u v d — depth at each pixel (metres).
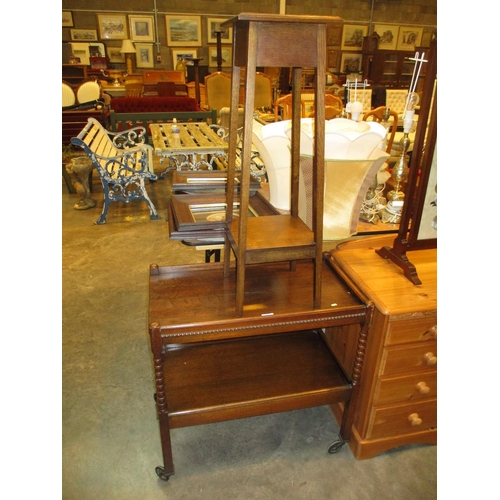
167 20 7.30
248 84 0.86
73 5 6.91
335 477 1.36
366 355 1.30
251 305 1.19
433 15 8.27
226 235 1.26
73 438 1.49
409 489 1.32
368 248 1.53
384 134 1.19
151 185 4.46
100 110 4.47
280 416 1.59
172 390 1.29
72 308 2.24
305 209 1.20
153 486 1.33
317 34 0.87
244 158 0.92
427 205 1.27
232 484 1.33
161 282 1.32
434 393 1.35
